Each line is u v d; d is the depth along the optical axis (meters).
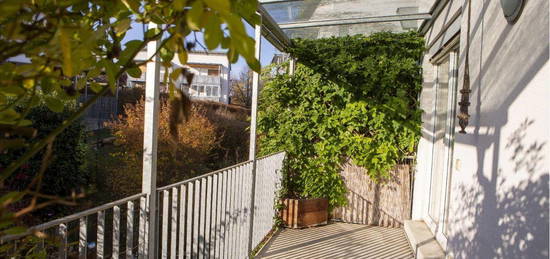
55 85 0.65
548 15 1.74
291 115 5.67
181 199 2.39
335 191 5.66
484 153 2.48
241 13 0.64
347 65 5.44
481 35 2.69
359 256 4.16
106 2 0.64
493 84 2.40
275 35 4.82
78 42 0.54
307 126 5.62
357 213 5.63
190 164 6.84
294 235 4.93
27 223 3.17
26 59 0.58
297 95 5.70
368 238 4.86
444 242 3.74
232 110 12.55
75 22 0.62
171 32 0.58
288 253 4.22
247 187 3.71
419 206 5.05
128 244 1.88
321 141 5.73
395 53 5.38
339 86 5.52
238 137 10.09
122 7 0.65
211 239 2.82
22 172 4.25
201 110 8.98
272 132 5.75
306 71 5.63
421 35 5.28
